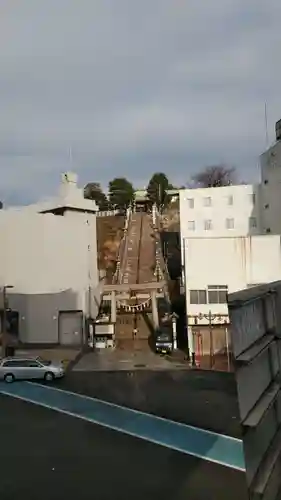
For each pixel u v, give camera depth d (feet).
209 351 138.92
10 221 176.96
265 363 16.52
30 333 173.78
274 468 16.07
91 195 376.48
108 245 269.23
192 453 61.77
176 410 83.71
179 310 178.60
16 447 66.23
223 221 207.72
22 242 177.88
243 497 47.83
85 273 194.49
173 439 67.72
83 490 51.19
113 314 172.24
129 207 339.16
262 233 203.31
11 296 172.35
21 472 56.90
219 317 138.92
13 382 112.98
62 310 176.45
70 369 129.59
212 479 53.01
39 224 181.27
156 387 103.81
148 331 175.83
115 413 83.05
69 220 190.90
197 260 141.49
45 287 179.01
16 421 79.77
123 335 174.50
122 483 52.65
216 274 140.56
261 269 139.54
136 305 190.19
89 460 60.49
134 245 257.34
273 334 17.90
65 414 83.46
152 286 174.09
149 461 59.41
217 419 77.15
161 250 245.45
